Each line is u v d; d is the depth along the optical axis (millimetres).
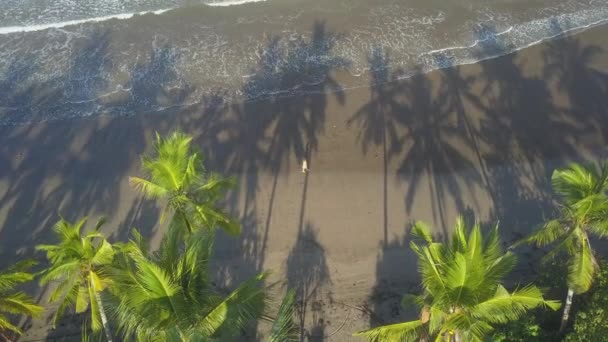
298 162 27328
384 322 21609
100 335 18812
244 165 27312
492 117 29219
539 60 32594
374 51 33531
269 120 29516
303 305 22125
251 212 25297
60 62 33719
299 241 24219
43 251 24328
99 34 35562
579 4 36438
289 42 34312
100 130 29500
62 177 27219
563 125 28672
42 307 20359
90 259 16266
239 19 36156
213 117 29922
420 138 28219
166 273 14312
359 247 23953
